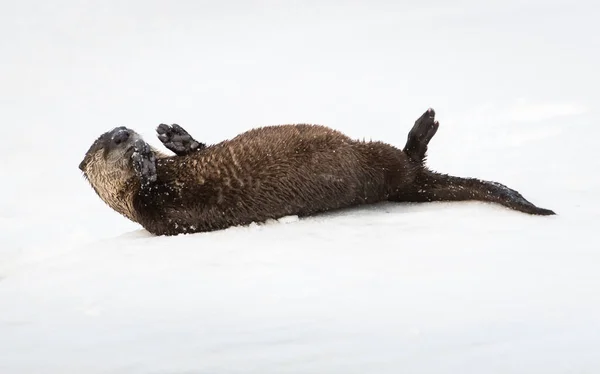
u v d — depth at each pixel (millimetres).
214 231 20484
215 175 20703
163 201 20953
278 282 15477
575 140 28641
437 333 12742
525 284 14406
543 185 22078
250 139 21062
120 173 21953
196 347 12914
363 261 16328
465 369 11680
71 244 28812
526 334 12539
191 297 15117
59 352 13164
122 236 21859
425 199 21094
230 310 14281
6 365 12828
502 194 19625
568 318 12953
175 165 21391
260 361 12297
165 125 21844
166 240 19922
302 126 21219
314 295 14617
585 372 11453
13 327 14500
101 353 12992
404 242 17484
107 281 16703
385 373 11711
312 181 20344
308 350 12523
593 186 21391
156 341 13266
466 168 27141
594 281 14320
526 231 17484
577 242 16500
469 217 19016
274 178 20391
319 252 17266
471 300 13867
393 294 14375
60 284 16906
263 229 19922
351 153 20609
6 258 26656
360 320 13406
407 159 21141
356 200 20938
